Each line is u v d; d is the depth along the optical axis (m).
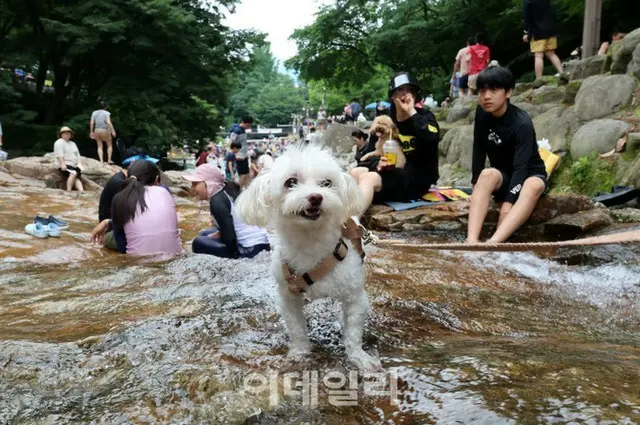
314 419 1.78
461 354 2.28
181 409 1.88
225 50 29.69
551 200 5.77
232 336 2.65
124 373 2.19
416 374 2.07
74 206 9.38
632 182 7.02
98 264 4.78
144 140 27.67
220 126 32.97
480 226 5.39
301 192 2.31
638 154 7.34
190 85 29.17
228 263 4.39
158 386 2.06
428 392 1.90
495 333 2.86
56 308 3.29
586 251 4.65
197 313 3.06
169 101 29.72
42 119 29.86
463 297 3.52
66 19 25.59
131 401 1.95
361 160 6.81
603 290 3.74
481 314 3.19
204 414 1.84
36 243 5.94
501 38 23.48
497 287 3.83
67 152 13.06
